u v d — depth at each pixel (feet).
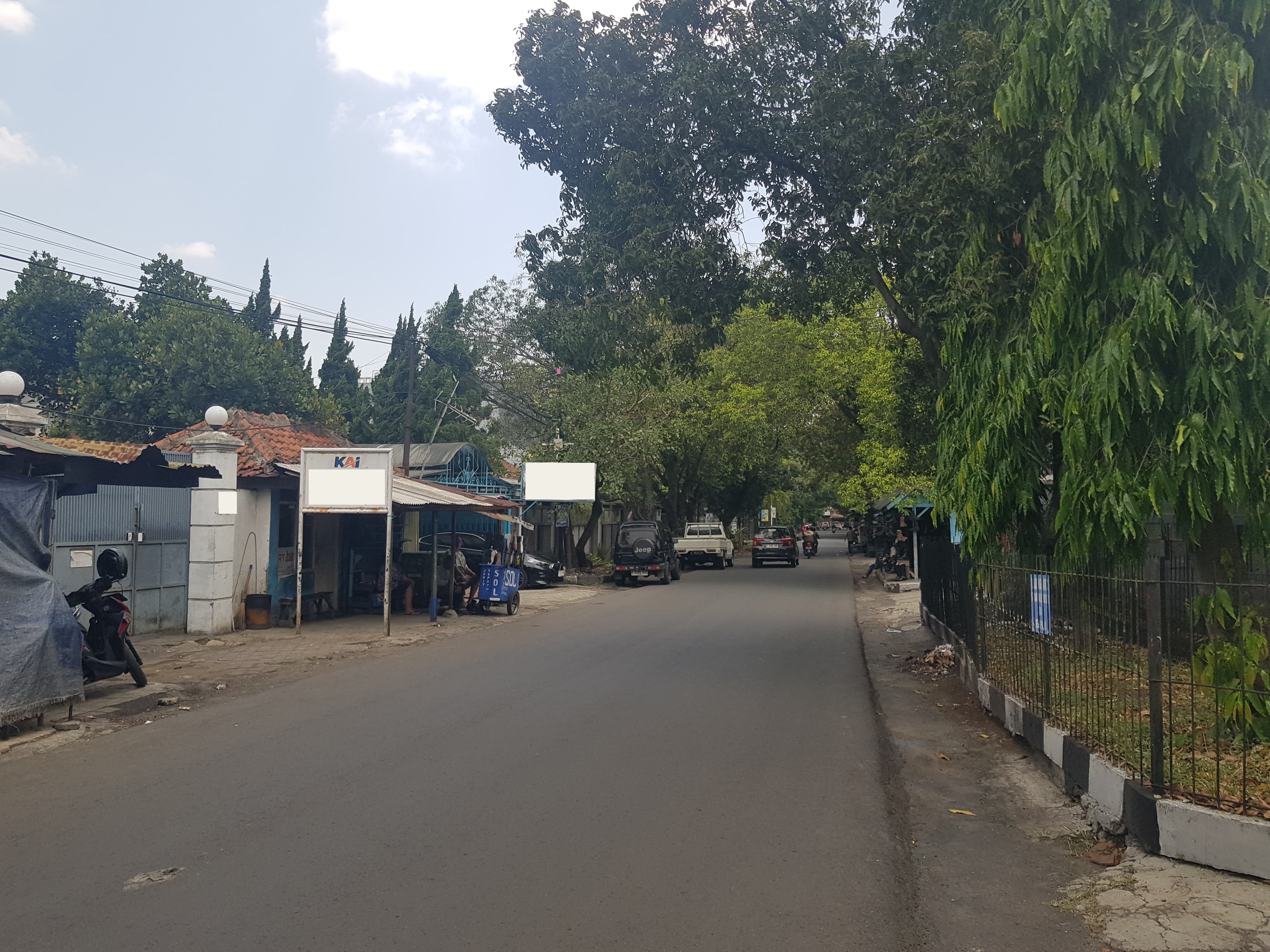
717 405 113.91
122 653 33.53
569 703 31.14
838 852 16.74
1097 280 19.86
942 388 39.40
